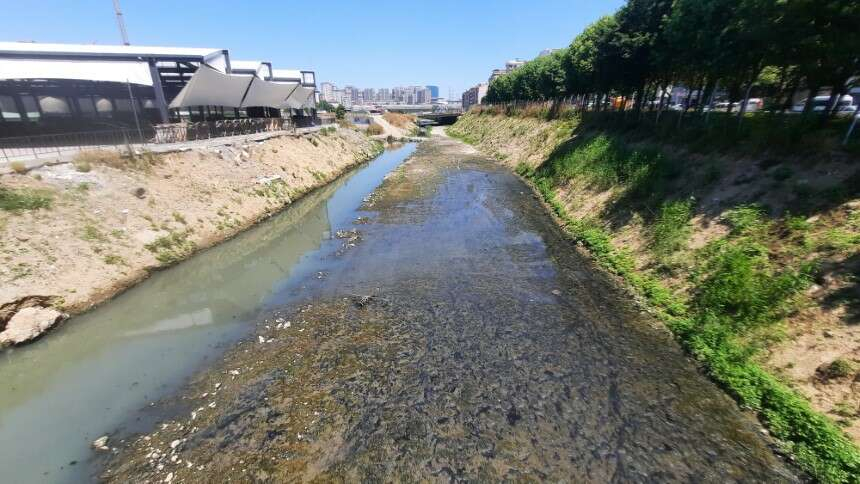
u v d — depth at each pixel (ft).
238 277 59.93
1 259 44.04
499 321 45.44
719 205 51.31
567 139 121.29
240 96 118.62
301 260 65.46
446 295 51.78
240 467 28.09
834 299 32.58
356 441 29.96
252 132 122.93
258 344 42.60
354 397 34.37
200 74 95.50
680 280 46.91
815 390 29.40
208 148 87.10
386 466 27.91
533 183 114.01
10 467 28.78
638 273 52.95
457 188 113.50
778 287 36.11
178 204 69.21
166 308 51.13
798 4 43.37
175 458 29.01
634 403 33.14
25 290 43.47
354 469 27.71
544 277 56.34
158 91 96.89
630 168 75.36
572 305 48.57
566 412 32.40
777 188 46.37
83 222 54.13
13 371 39.09
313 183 115.85
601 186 80.84
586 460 28.19
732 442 29.19
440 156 181.88
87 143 85.97
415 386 35.50
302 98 175.32
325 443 29.86
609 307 47.83
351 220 86.63
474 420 31.76
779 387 30.71
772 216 43.80
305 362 39.22
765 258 40.14
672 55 72.38
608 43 88.84
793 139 49.32
